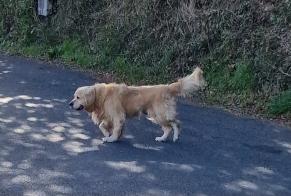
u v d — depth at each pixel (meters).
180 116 8.98
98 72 12.56
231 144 7.61
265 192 5.97
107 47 13.21
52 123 8.15
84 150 6.96
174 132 7.54
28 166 6.30
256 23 11.24
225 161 6.89
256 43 10.94
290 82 10.20
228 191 5.92
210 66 11.29
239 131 8.30
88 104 7.26
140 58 12.43
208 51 11.59
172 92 7.37
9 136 7.40
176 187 5.92
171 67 11.80
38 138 7.38
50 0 15.41
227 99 10.29
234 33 11.27
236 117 9.16
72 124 8.14
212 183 6.12
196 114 9.18
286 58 10.39
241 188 6.04
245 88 10.48
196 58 11.61
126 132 7.84
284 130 8.53
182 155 7.00
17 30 15.58
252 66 10.70
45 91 10.34
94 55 13.37
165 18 12.46
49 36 15.03
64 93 10.25
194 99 10.27
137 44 12.66
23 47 15.09
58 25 15.02
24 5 15.66
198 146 7.41
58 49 14.16
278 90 10.13
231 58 11.19
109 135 7.44
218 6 11.80
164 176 6.21
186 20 11.99
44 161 6.49
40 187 5.71
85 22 14.48
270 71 10.43
